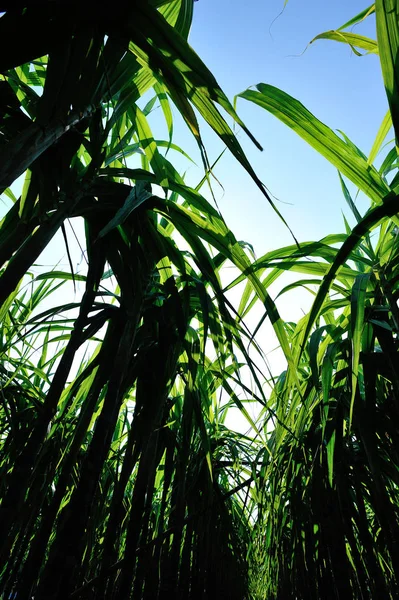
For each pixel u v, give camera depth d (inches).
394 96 37.5
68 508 41.0
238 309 80.0
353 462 92.0
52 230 40.4
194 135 38.1
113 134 57.9
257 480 113.7
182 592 91.3
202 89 35.1
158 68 37.9
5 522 37.2
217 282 54.4
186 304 63.6
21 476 39.4
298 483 109.1
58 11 31.2
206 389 88.1
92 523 72.6
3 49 31.9
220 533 125.1
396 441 75.4
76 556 38.9
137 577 65.8
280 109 50.4
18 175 28.5
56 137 32.3
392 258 66.2
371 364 70.6
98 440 45.1
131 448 62.5
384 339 66.4
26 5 29.7
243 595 170.1
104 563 54.4
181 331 54.4
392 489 101.0
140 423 63.5
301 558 113.9
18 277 35.8
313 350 69.3
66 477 49.1
